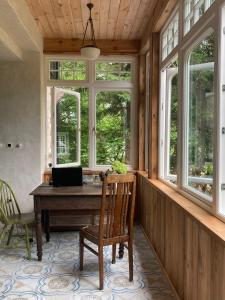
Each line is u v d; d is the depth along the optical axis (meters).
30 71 4.29
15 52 3.89
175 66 3.08
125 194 2.53
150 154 3.68
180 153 2.64
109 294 2.38
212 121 1.98
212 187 1.88
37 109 4.31
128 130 4.75
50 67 4.65
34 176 4.32
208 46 2.07
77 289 2.46
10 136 4.31
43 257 3.12
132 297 2.34
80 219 4.03
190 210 2.00
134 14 3.64
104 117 4.73
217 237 1.48
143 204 4.11
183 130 2.59
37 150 4.32
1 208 3.10
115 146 4.75
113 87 4.68
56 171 3.46
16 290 2.43
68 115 4.70
